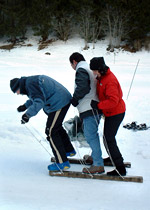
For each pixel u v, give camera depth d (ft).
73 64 11.39
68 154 12.57
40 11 89.71
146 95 29.66
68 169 12.05
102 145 15.35
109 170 12.06
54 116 11.09
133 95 29.66
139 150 14.70
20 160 12.87
